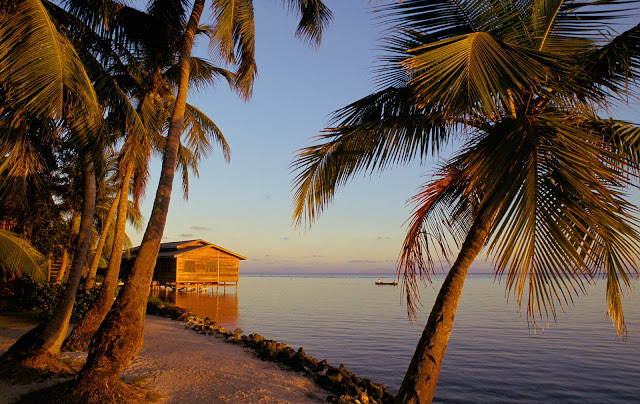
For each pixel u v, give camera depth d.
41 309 15.54
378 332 19.33
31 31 5.50
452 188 5.21
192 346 10.82
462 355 14.71
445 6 4.26
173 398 6.55
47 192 15.21
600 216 3.34
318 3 9.67
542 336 18.75
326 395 7.70
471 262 4.29
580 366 13.11
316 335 18.27
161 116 12.44
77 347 9.31
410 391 3.99
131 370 7.90
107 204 22.77
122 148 10.61
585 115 4.27
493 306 34.56
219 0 7.99
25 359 6.86
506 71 3.41
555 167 3.53
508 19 4.12
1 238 7.18
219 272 42.84
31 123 7.95
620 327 3.79
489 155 3.68
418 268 5.25
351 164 5.25
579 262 3.19
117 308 5.96
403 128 4.88
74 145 6.93
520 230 3.35
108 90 7.68
